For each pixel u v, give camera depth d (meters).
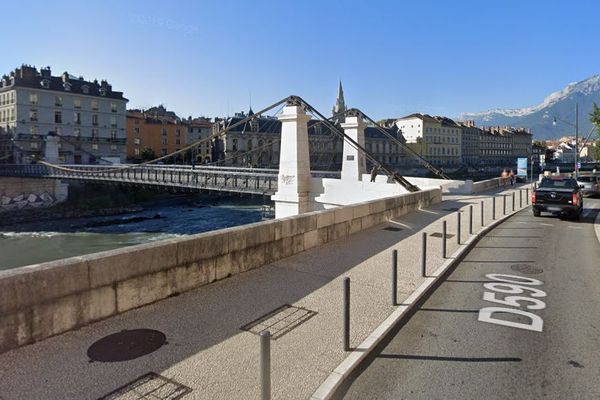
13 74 83.62
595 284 7.97
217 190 37.53
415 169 119.19
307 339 5.18
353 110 28.86
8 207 58.00
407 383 4.39
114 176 52.88
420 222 14.98
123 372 4.24
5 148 79.88
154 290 6.21
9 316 4.57
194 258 6.89
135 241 39.69
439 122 146.88
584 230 14.23
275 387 4.08
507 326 5.91
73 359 4.46
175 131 109.06
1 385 3.94
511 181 39.22
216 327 5.44
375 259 9.38
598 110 25.23
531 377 4.53
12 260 33.03
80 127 87.19
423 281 7.77
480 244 11.82
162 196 73.12
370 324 5.70
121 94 93.94
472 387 4.33
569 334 5.64
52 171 62.03
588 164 97.75
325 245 10.71
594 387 4.33
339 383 4.27
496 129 182.12
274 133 108.69
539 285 7.91
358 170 27.03
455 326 5.91
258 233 8.41
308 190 21.83
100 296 5.47
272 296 6.71
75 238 41.44
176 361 4.50
